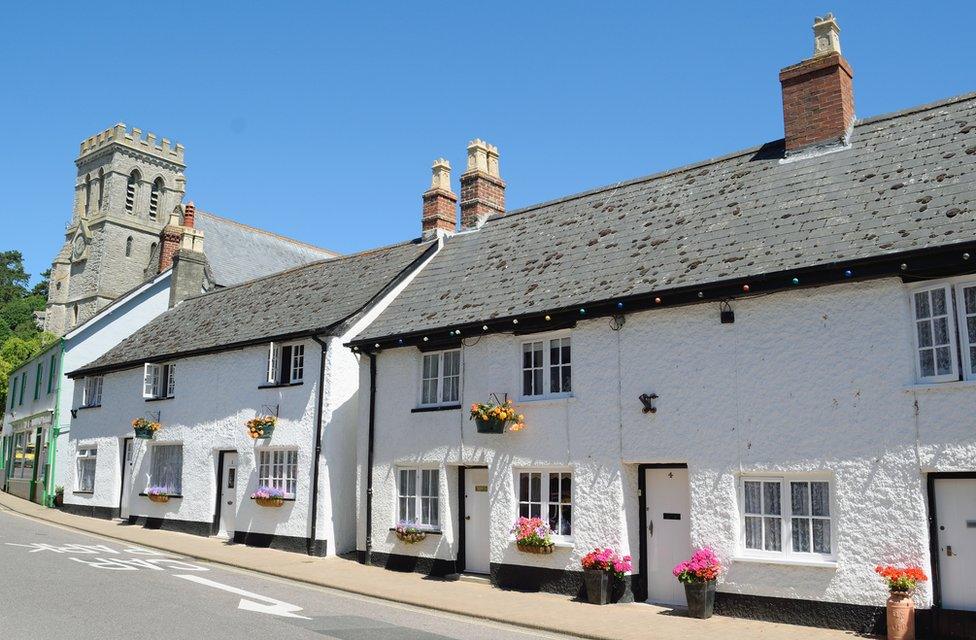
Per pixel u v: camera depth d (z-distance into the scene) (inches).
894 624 394.9
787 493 456.4
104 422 1016.9
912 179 478.3
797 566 441.7
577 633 422.3
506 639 406.9
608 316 541.3
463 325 611.5
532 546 548.4
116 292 2397.9
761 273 464.1
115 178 2434.8
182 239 1168.8
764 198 547.8
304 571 624.1
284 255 1641.2
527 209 761.6
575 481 542.6
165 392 936.3
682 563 475.5
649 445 510.0
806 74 573.6
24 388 1343.5
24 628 368.2
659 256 550.9
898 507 414.6
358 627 412.2
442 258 778.2
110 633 365.7
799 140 570.9
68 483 1063.0
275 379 786.2
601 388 538.9
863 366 435.2
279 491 757.3
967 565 398.3
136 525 917.8
